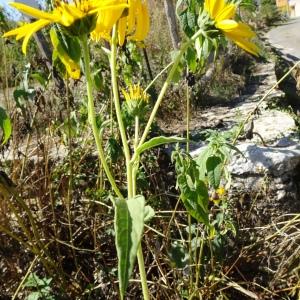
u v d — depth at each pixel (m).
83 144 1.22
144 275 0.60
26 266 0.95
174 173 1.21
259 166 1.09
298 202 1.10
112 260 0.97
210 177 0.83
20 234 0.96
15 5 0.47
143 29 0.55
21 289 0.90
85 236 1.00
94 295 0.92
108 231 0.98
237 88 2.46
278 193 1.09
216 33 0.57
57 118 1.19
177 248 0.92
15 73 1.39
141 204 0.43
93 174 1.14
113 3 0.49
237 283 0.91
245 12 5.14
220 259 0.95
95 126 0.54
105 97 1.27
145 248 0.97
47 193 1.03
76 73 0.60
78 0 0.49
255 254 0.99
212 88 2.29
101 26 0.50
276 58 3.98
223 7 0.57
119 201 0.43
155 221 1.03
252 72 3.17
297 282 0.93
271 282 0.94
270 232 1.05
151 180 1.16
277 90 2.34
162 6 3.52
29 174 1.10
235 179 1.10
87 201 1.03
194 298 0.90
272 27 9.45
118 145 1.06
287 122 1.47
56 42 0.56
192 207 0.67
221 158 0.83
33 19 0.95
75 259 0.93
